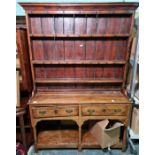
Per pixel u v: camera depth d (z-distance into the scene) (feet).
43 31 6.00
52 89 6.96
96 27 6.02
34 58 6.35
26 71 6.38
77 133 7.23
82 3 5.30
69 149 6.81
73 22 5.95
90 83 6.95
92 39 6.23
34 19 5.87
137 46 6.02
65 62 6.21
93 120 6.87
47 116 6.11
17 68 6.31
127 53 6.17
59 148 6.82
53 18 5.88
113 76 6.80
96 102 5.99
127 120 6.23
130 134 6.63
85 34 5.86
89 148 6.82
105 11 5.56
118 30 6.07
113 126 6.44
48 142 6.67
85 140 6.76
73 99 6.25
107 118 6.21
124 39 6.23
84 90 6.98
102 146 6.36
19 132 7.14
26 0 6.43
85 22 5.96
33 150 6.66
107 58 6.46
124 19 5.94
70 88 7.00
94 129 6.85
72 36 5.88
